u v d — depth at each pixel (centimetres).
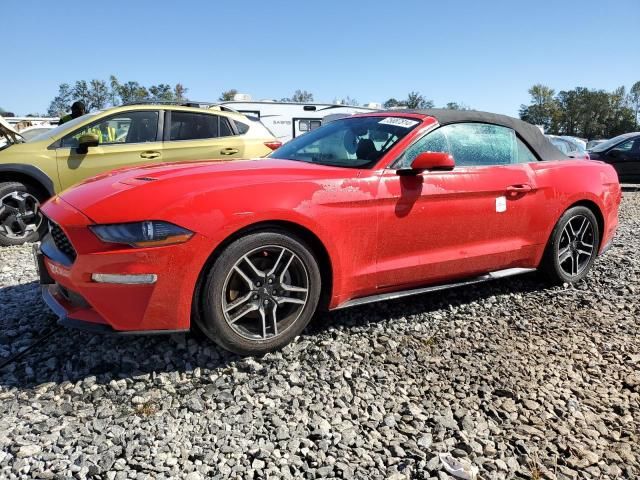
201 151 703
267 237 285
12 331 326
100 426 235
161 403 255
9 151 615
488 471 220
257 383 276
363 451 226
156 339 312
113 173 339
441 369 301
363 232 321
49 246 296
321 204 302
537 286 446
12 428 231
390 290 350
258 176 301
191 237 264
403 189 334
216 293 275
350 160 352
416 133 354
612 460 230
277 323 302
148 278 261
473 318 375
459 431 243
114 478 204
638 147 1462
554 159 434
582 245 447
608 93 9644
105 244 259
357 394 270
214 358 297
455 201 358
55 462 210
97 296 262
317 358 303
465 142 380
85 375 278
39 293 403
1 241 612
